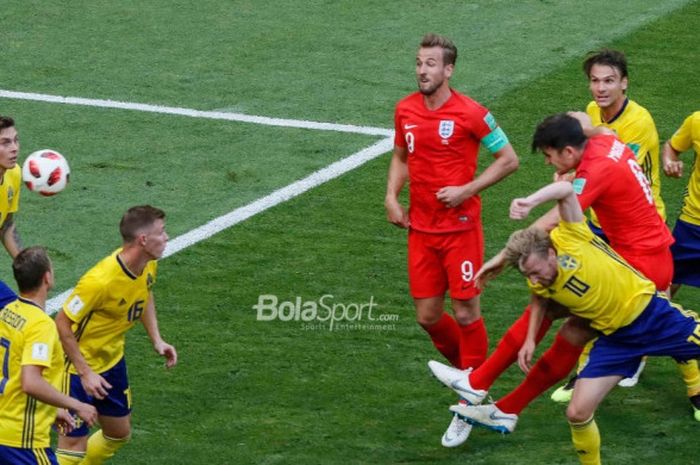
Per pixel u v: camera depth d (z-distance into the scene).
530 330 21.62
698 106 39.09
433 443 23.23
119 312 21.23
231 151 36.56
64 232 32.00
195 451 22.92
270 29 45.31
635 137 24.83
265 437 23.38
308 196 33.75
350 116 38.72
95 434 22.50
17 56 43.28
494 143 23.48
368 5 47.38
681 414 24.08
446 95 23.41
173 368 25.80
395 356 26.36
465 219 23.66
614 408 24.34
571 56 42.69
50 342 19.41
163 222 20.98
